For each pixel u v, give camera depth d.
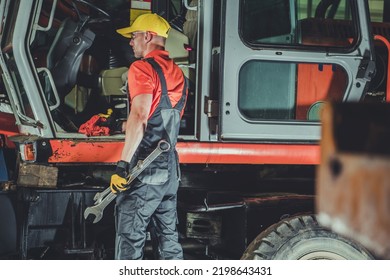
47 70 3.19
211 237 3.59
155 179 2.99
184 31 3.75
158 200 3.05
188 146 3.34
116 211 3.09
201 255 3.82
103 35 3.71
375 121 0.64
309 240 3.33
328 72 3.52
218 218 3.58
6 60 3.28
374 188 0.61
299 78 3.49
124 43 3.74
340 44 3.55
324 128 0.67
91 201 3.50
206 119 3.36
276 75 3.47
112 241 3.64
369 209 0.61
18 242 3.39
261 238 3.34
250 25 3.45
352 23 3.44
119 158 3.28
